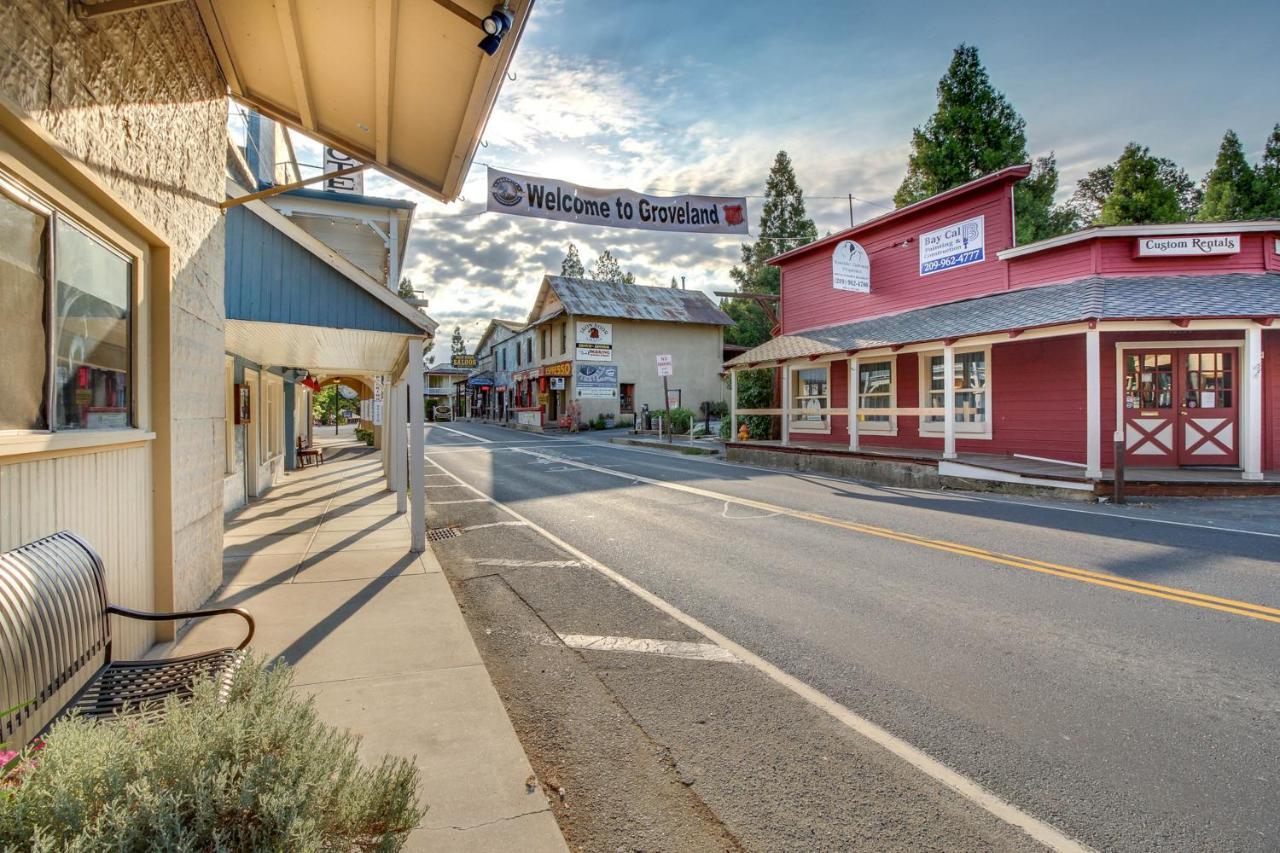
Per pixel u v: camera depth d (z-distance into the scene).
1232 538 7.48
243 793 1.48
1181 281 11.74
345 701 3.44
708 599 5.53
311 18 4.25
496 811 2.52
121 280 3.72
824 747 3.16
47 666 2.26
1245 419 11.30
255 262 6.92
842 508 9.97
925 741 3.21
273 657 4.02
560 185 10.94
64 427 3.06
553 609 5.32
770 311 22.27
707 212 11.67
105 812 1.39
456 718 3.27
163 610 4.20
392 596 5.41
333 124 5.81
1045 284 13.32
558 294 33.47
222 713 1.82
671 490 12.20
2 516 2.51
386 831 1.83
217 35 4.94
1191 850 2.41
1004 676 3.93
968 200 14.92
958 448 14.76
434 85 4.74
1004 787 2.82
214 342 5.46
